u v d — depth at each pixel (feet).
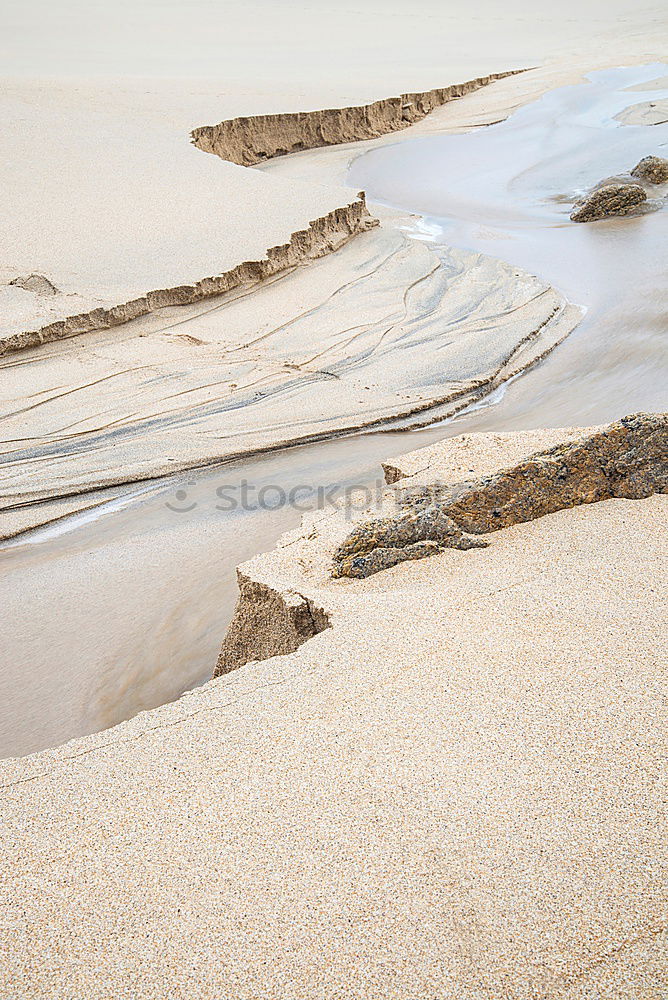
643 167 59.77
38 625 20.80
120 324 37.09
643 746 10.09
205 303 39.91
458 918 8.05
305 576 15.70
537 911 8.09
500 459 20.36
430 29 158.92
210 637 19.98
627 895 8.21
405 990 7.45
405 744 10.34
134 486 26.99
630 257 48.44
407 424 30.86
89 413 30.68
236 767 10.19
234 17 168.25
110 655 19.62
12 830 9.50
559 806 9.27
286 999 7.42
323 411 31.35
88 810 9.71
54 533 24.79
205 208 48.98
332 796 9.59
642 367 34.96
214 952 7.86
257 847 8.97
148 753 10.63
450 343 37.32
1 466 27.53
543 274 46.75
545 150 73.10
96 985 7.63
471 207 61.46
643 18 159.02
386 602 13.82
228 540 24.00
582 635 12.39
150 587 22.07
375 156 78.07
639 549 14.93
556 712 10.75
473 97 96.48
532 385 34.32
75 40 139.64
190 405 31.48
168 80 89.97
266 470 27.89
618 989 7.41
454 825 9.08
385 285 43.86
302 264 45.57
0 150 56.49
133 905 8.39
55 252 41.70
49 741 17.17
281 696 11.53
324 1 190.29
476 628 12.80
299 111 80.84
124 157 57.98
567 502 16.81
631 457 16.97
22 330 34.06
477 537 15.94
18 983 7.68
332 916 8.13
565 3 189.47
